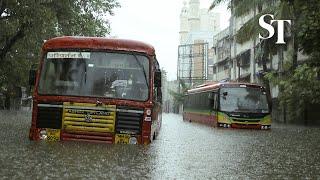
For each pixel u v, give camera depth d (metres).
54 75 13.11
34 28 26.17
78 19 28.89
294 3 20.02
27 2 23.55
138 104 12.89
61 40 13.30
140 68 13.13
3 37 28.23
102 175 8.41
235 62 62.38
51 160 9.92
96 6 29.89
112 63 13.14
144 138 12.88
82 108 12.80
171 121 42.50
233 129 27.84
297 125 36.25
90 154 11.01
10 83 37.56
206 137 19.62
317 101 31.58
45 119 12.91
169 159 11.12
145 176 8.52
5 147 11.88
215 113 29.88
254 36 36.09
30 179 7.75
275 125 36.19
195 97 38.59
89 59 13.14
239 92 29.52
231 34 63.88
